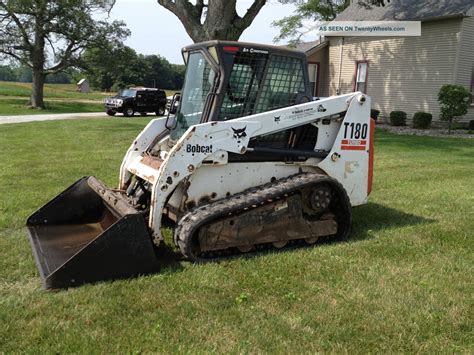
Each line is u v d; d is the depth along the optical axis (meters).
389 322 3.58
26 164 10.48
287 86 5.29
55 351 3.12
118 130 18.91
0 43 34.38
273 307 3.79
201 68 5.24
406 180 9.25
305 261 4.73
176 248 4.95
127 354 3.10
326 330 3.45
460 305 3.87
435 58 19.81
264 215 4.89
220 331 3.41
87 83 71.19
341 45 24.88
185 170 4.66
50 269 4.31
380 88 22.62
